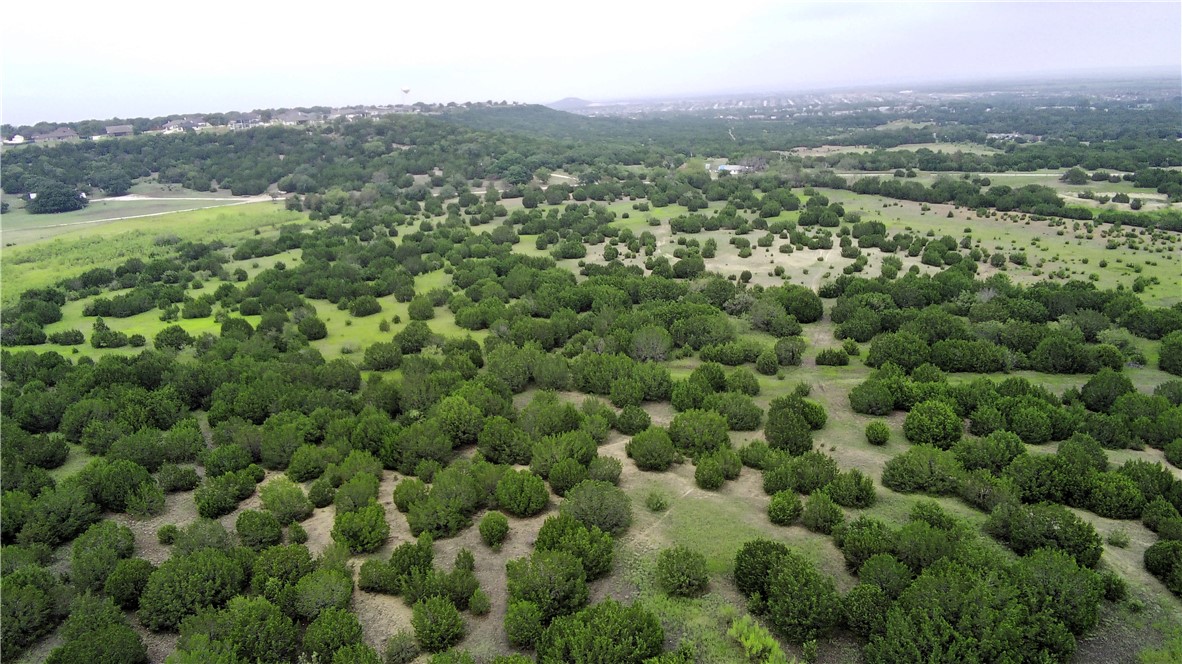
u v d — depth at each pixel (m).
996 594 23.84
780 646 24.42
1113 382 45.88
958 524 30.80
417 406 48.75
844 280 78.81
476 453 41.38
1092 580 24.72
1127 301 65.06
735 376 51.69
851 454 40.78
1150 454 39.88
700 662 23.59
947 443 41.00
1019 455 35.53
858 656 23.80
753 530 31.75
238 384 51.69
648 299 77.12
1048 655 22.22
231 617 25.12
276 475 41.59
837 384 53.25
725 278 83.19
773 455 37.84
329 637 24.61
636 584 28.12
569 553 27.59
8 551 30.17
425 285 90.56
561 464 36.25
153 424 46.81
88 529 32.66
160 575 27.59
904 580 25.53
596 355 55.16
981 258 89.25
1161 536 30.41
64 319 78.56
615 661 22.70
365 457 39.16
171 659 23.05
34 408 47.53
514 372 54.00
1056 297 66.38
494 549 31.05
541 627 25.11
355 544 31.41
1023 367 55.22
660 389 50.75
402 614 27.44
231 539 32.47
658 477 37.78
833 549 29.89
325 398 49.19
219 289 85.50
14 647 26.12
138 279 91.19
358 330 74.06
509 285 83.94
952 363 54.84
